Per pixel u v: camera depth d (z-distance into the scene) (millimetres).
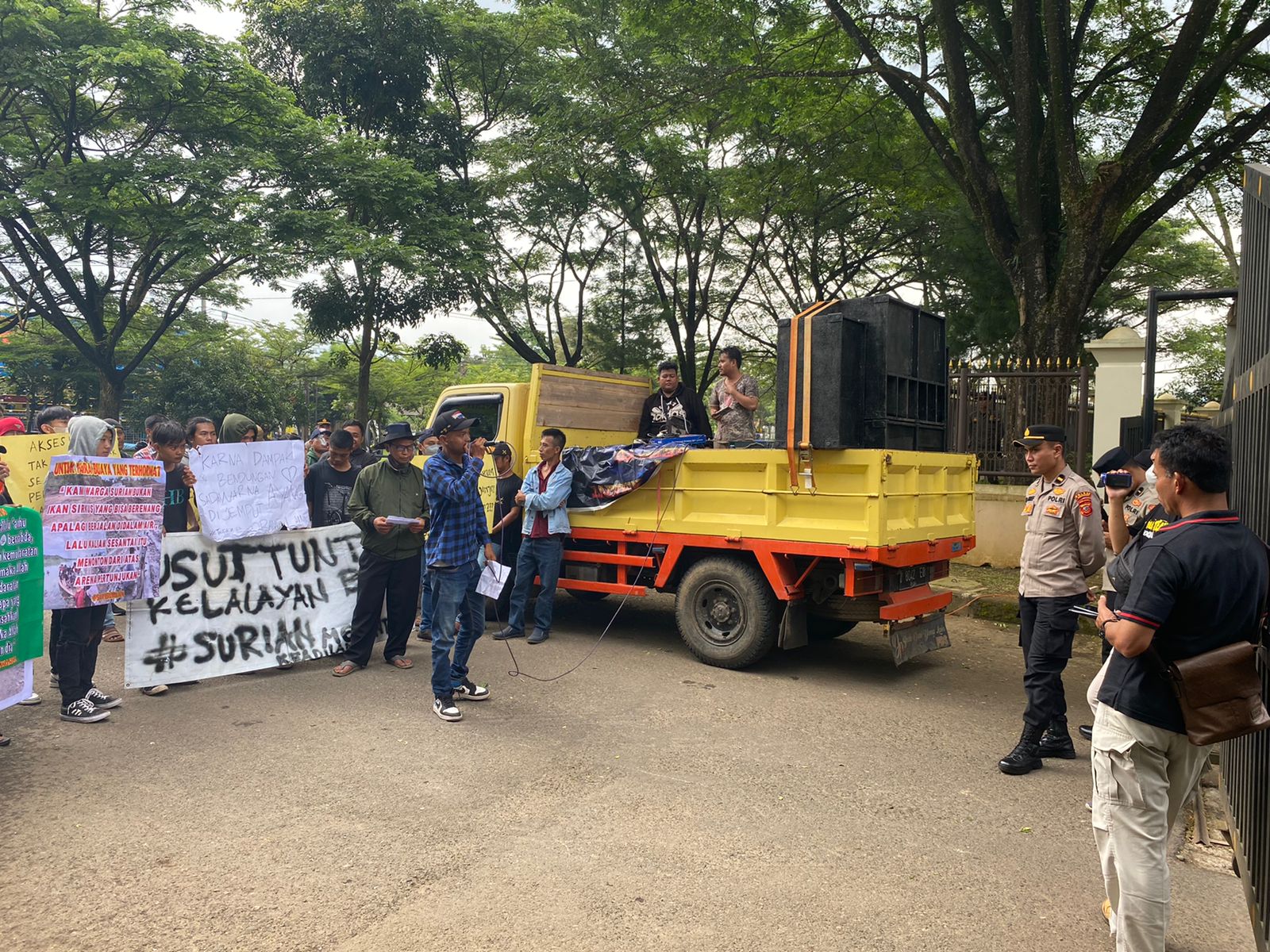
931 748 4988
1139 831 2711
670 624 8398
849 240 21672
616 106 15219
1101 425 11133
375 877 3322
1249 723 2500
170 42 16781
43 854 3455
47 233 17750
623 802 4102
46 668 6281
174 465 6953
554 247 21203
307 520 6480
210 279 20812
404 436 6250
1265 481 3328
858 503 5898
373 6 19547
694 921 3066
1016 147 11750
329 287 19984
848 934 3010
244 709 5410
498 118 21453
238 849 3533
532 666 6641
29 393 28406
